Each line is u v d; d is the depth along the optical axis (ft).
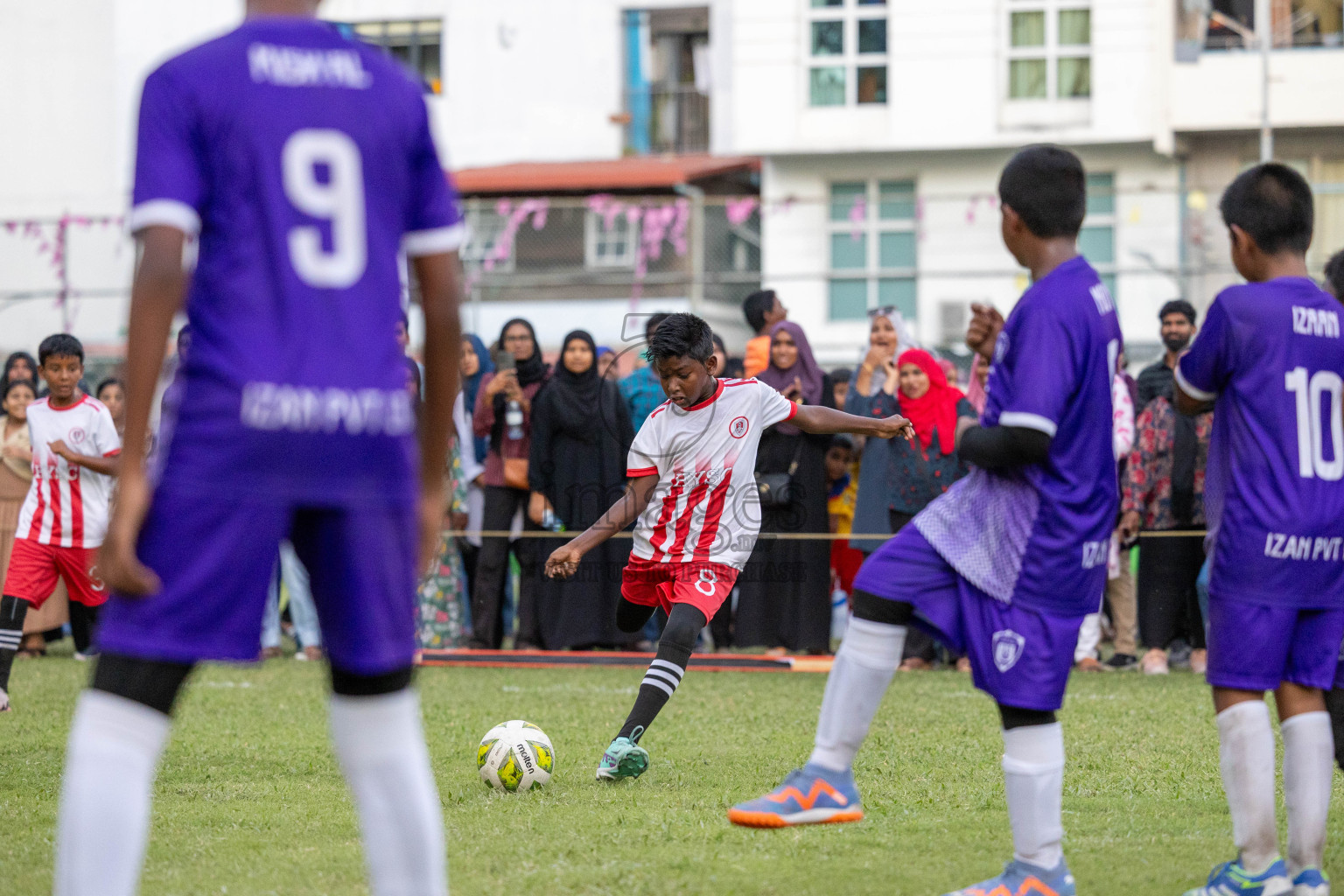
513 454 129.80
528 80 327.47
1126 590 125.90
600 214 251.80
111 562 30.83
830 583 123.95
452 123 329.93
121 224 241.76
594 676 115.96
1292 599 45.80
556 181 301.43
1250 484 45.98
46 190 351.46
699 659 124.16
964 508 45.52
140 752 32.60
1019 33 292.20
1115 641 127.75
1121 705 96.43
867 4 297.33
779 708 95.50
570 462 126.00
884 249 266.77
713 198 311.27
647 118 324.39
